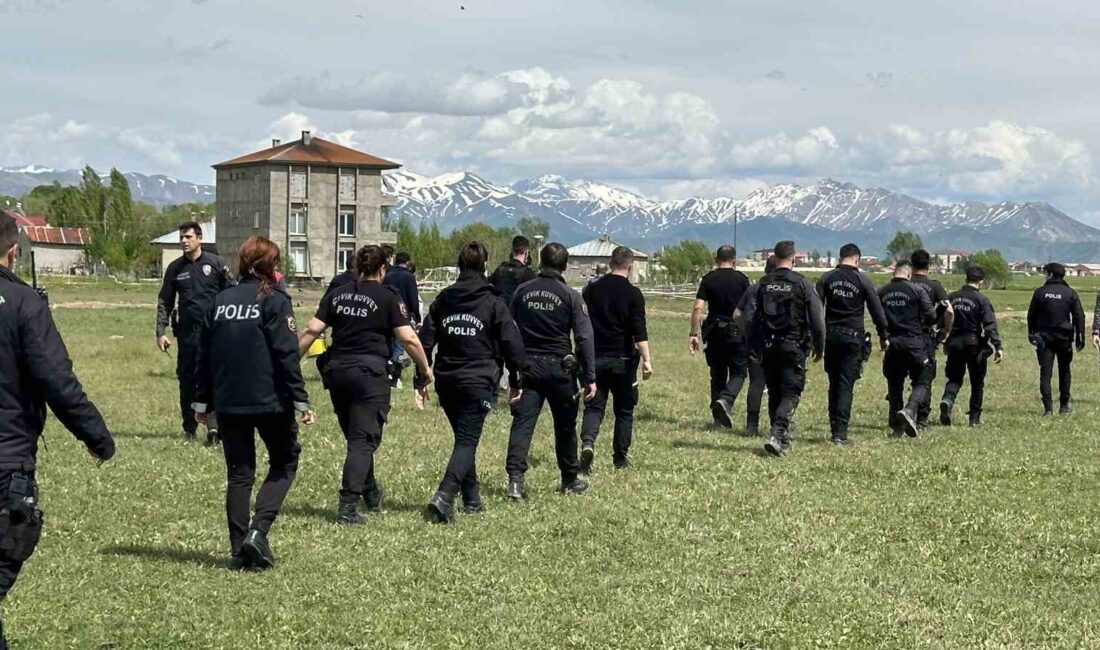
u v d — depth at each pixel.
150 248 132.75
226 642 7.54
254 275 9.23
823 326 15.10
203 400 9.38
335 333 10.80
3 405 6.21
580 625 7.99
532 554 9.83
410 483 12.66
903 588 9.05
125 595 8.41
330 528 10.51
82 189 160.75
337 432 16.53
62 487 12.03
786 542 10.41
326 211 114.38
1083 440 17.23
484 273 11.27
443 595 8.60
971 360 18.88
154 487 12.20
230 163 116.31
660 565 9.57
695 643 7.67
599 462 14.36
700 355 33.22
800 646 7.68
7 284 6.30
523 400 12.14
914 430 17.00
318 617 8.04
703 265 161.00
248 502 9.35
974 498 12.45
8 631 7.54
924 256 17.53
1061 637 7.97
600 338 13.59
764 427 18.11
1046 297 20.77
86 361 27.62
